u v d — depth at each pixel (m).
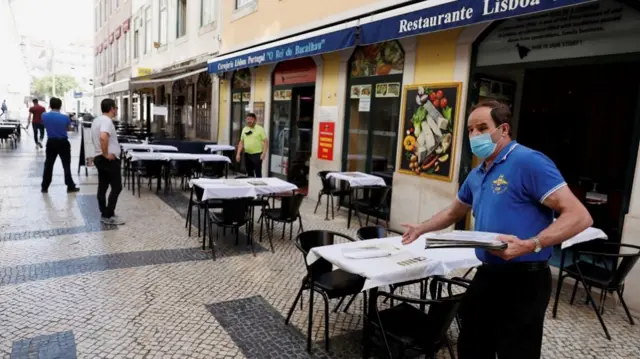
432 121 5.78
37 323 3.21
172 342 3.03
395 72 6.49
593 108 6.73
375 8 6.52
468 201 2.38
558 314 3.75
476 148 2.10
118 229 5.75
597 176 6.70
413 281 3.09
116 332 3.13
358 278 3.24
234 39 11.16
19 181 8.77
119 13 24.19
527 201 1.94
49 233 5.42
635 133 3.89
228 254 4.98
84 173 10.30
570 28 4.38
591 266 3.87
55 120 7.62
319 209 7.64
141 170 7.96
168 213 6.79
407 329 2.58
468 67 5.35
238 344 3.04
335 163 7.66
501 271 2.02
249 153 8.31
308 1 8.15
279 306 3.68
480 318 2.14
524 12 3.80
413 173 6.08
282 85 9.44
